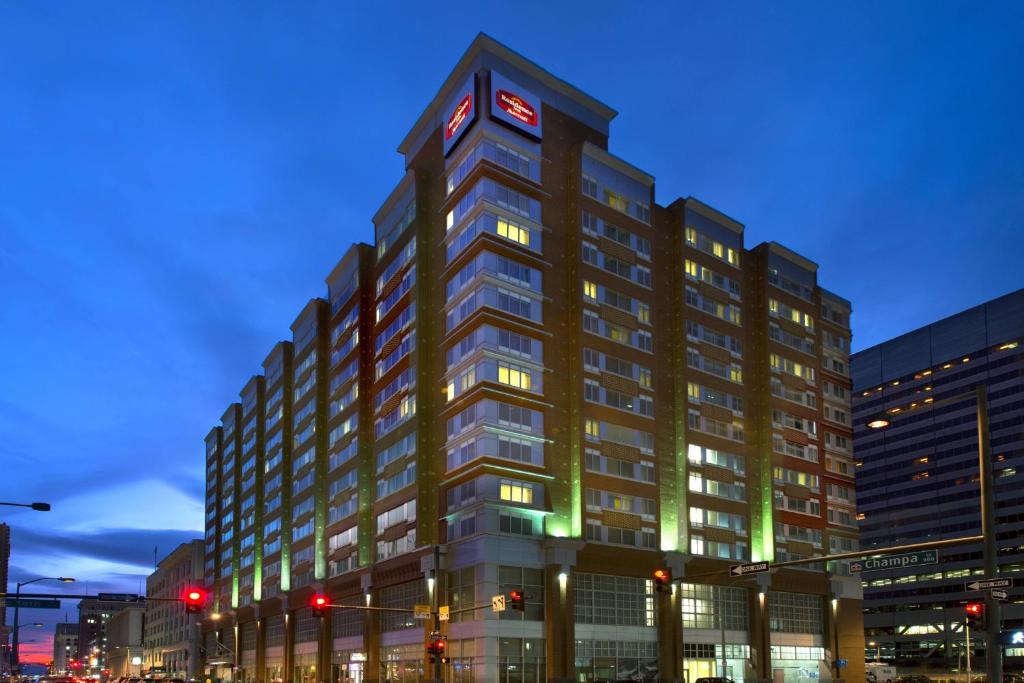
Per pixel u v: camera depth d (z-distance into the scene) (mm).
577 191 77188
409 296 80062
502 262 71562
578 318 74000
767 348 90188
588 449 71812
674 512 77125
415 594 75562
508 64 77688
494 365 69000
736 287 89688
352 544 87938
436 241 78688
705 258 86938
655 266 82500
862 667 90812
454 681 66688
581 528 69312
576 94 81375
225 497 152250
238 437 145750
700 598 77250
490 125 73938
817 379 95500
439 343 75688
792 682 83250
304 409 107375
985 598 27625
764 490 85812
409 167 86562
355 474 89312
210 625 153125
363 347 91875
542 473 69375
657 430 77938
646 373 78438
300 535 103938
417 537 72562
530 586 67125
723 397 84500
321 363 103062
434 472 73875
